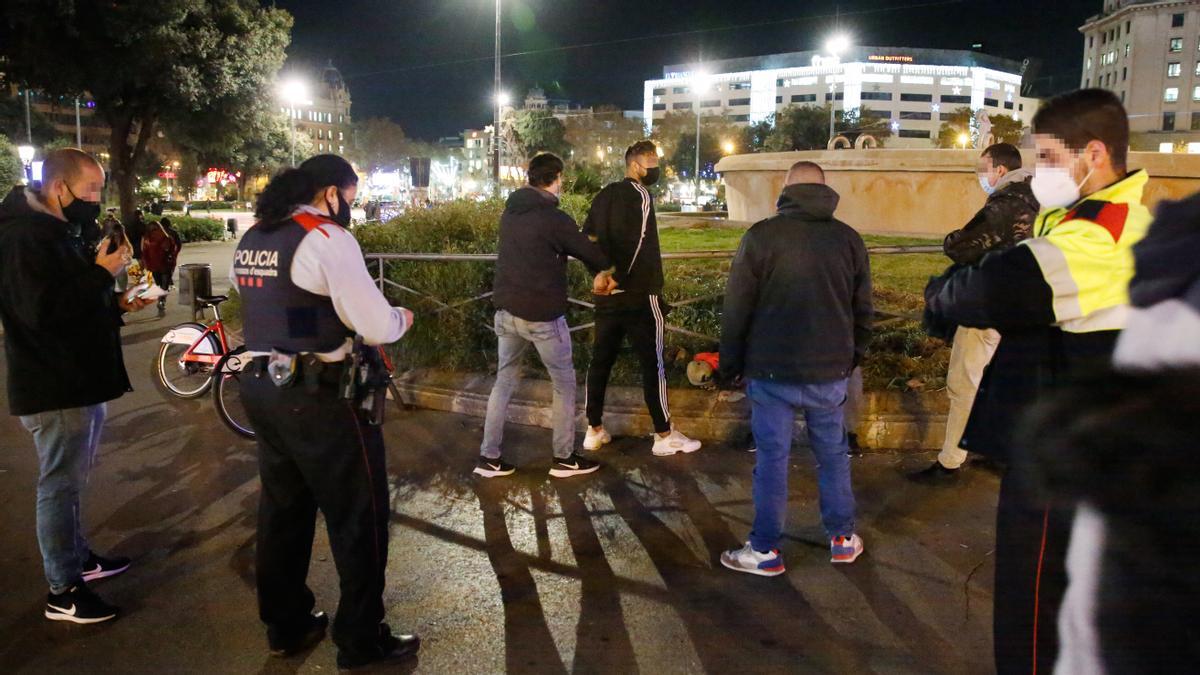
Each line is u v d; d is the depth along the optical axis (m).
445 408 6.79
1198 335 1.39
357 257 2.94
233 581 3.97
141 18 24.59
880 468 5.20
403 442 6.01
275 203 3.00
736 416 5.80
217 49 28.11
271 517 3.20
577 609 3.64
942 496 4.75
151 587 3.90
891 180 11.37
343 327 3.03
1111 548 1.53
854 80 125.62
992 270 2.11
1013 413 2.12
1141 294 1.49
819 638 3.37
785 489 3.87
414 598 3.76
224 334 7.46
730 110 137.25
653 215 5.19
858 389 5.16
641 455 5.58
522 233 4.84
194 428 6.46
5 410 6.93
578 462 5.25
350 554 3.10
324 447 2.99
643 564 4.06
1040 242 2.04
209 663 3.27
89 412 3.59
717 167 14.51
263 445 3.14
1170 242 1.46
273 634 3.30
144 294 3.85
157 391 7.66
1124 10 103.12
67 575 3.57
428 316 7.61
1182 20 99.69
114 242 3.50
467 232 9.06
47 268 3.28
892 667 3.16
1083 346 1.97
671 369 6.60
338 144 157.00
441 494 5.01
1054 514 1.70
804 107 83.00
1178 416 1.42
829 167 11.83
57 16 22.81
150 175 66.75
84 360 3.48
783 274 3.61
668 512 4.68
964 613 3.54
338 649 3.28
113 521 4.66
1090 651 1.59
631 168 5.20
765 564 3.89
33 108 57.12
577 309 7.13
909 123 127.56
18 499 5.00
